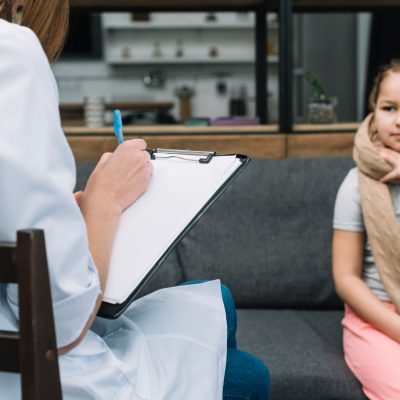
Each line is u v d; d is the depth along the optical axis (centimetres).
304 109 492
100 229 79
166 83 618
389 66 157
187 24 592
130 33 615
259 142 195
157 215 83
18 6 76
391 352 132
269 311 180
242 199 183
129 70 616
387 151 150
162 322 88
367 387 133
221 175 88
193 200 84
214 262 179
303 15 496
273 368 139
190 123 217
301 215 182
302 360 143
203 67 616
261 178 185
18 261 57
